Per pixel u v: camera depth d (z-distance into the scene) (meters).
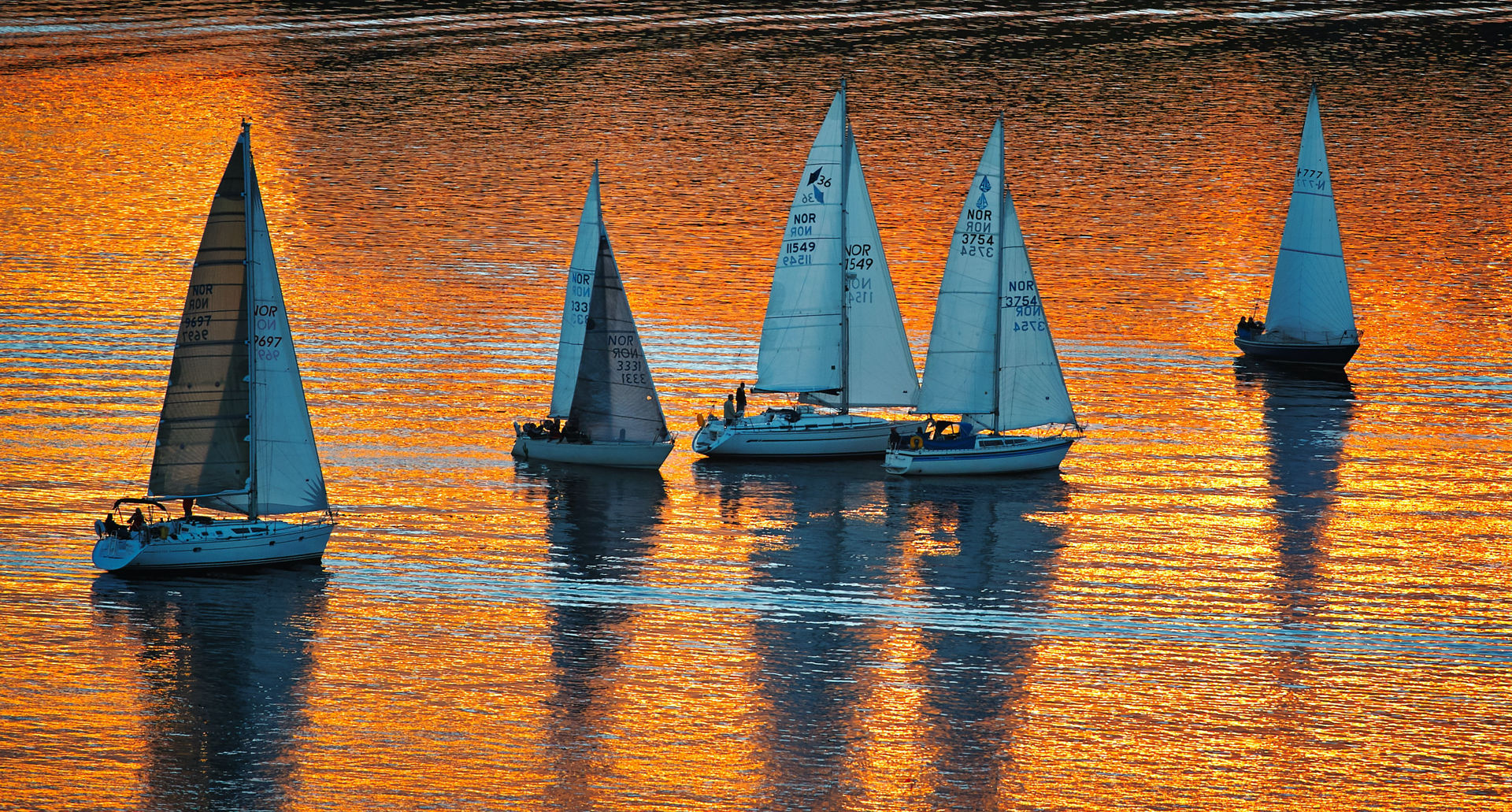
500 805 179.25
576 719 197.62
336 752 189.25
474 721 196.75
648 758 189.25
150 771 184.38
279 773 184.62
